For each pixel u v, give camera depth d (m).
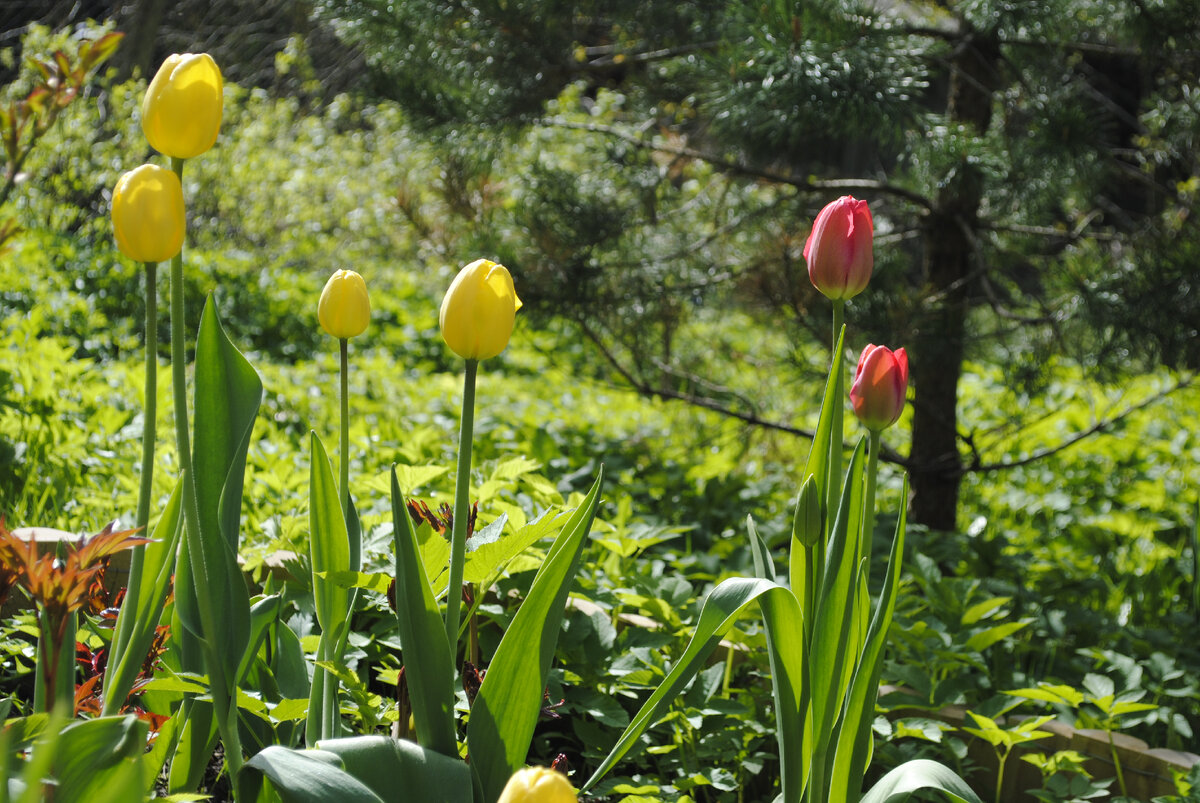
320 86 11.47
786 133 3.43
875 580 3.04
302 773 0.96
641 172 3.88
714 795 2.06
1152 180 3.82
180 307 1.09
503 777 1.14
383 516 2.30
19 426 3.25
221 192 9.20
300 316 7.68
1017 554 3.50
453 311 1.05
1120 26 3.48
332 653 1.31
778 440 4.50
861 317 3.45
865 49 3.02
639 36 3.81
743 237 4.19
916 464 3.92
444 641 1.11
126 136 8.61
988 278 3.94
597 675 1.98
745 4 3.04
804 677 1.24
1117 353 3.36
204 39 12.16
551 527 1.36
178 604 1.17
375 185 9.39
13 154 1.28
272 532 2.38
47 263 6.84
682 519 3.95
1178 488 5.30
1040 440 6.04
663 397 3.96
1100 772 2.11
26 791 0.64
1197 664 2.84
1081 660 3.01
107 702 1.09
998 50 3.80
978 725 2.12
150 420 1.09
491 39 3.58
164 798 1.01
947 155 3.24
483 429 4.54
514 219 3.76
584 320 3.74
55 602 0.99
